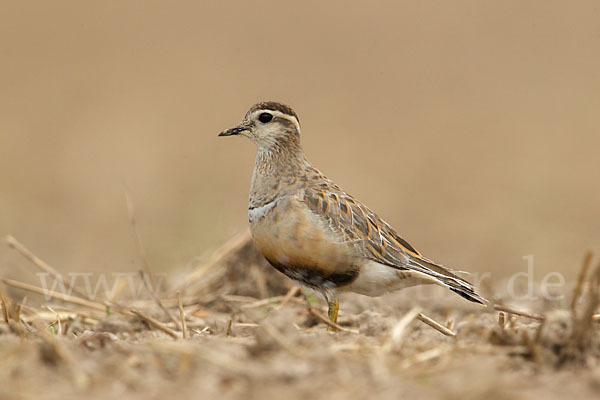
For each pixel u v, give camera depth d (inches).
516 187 1216.2
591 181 1243.2
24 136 1400.1
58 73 1642.5
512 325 507.8
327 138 1455.5
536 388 369.4
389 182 1262.3
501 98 1635.1
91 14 1886.1
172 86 1632.6
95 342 442.3
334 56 1792.6
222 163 1330.0
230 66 1724.9
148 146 1387.8
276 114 585.9
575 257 896.9
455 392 355.3
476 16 1931.6
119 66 1691.7
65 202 1137.4
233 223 869.2
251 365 393.1
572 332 406.6
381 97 1642.5
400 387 367.2
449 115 1573.6
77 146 1375.5
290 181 568.1
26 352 404.8
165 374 387.5
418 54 1798.7
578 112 1567.4
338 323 576.4
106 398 355.9
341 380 375.2
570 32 1849.2
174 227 925.2
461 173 1302.9
